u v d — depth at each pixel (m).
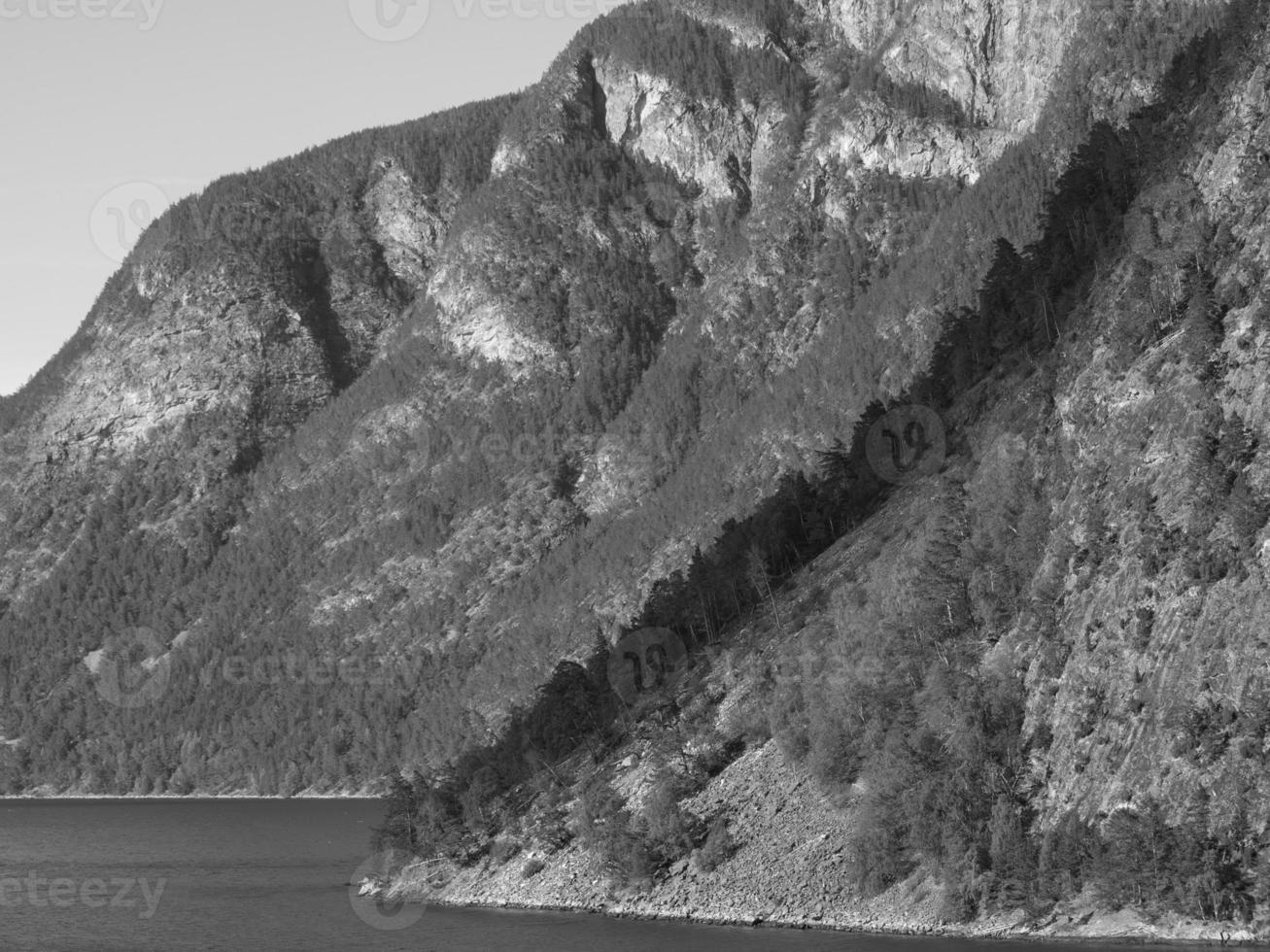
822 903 117.25
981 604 128.12
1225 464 109.62
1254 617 101.31
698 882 127.19
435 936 129.75
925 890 112.50
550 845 146.88
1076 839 104.75
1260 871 95.00
